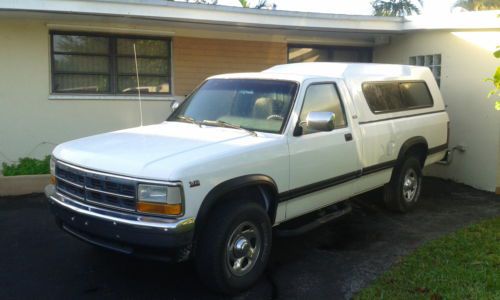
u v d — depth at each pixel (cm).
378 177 618
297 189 485
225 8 820
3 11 724
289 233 498
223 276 411
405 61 999
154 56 930
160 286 445
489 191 819
